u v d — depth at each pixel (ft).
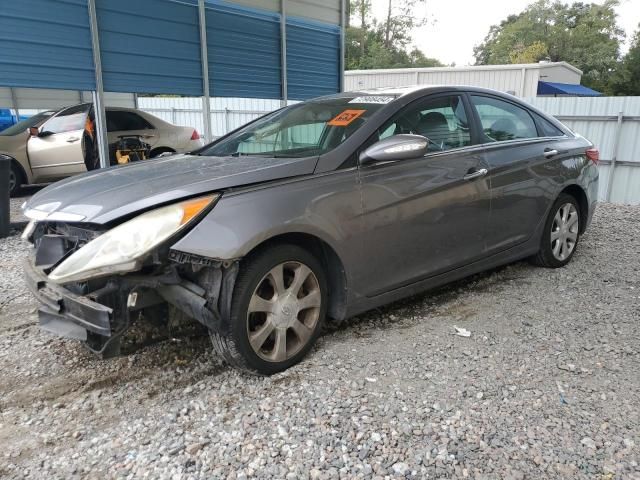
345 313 11.02
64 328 9.46
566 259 16.58
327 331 11.97
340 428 8.33
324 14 34.12
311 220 9.99
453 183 12.48
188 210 8.84
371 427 8.34
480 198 13.15
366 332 11.91
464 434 8.17
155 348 11.28
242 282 9.38
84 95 44.73
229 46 28.86
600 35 147.33
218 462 7.61
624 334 11.73
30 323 12.71
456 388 9.50
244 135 13.84
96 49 23.04
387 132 11.70
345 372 10.07
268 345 10.09
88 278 8.53
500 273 16.10
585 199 16.81
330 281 11.08
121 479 7.32
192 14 26.66
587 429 8.29
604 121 34.06
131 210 8.84
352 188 10.69
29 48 21.16
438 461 7.55
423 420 8.53
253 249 9.61
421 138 10.62
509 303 13.64
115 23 23.70
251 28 29.78
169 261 8.89
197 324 11.56
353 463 7.54
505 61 157.89
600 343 11.30
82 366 10.61
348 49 146.82
